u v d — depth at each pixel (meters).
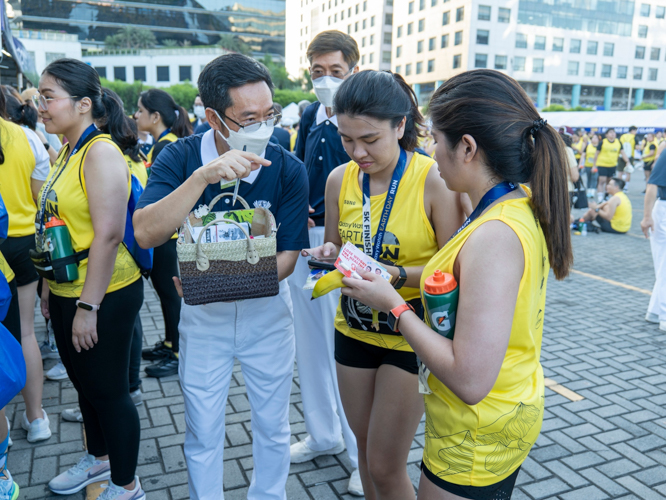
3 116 2.84
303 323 2.67
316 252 2.01
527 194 1.36
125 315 2.20
